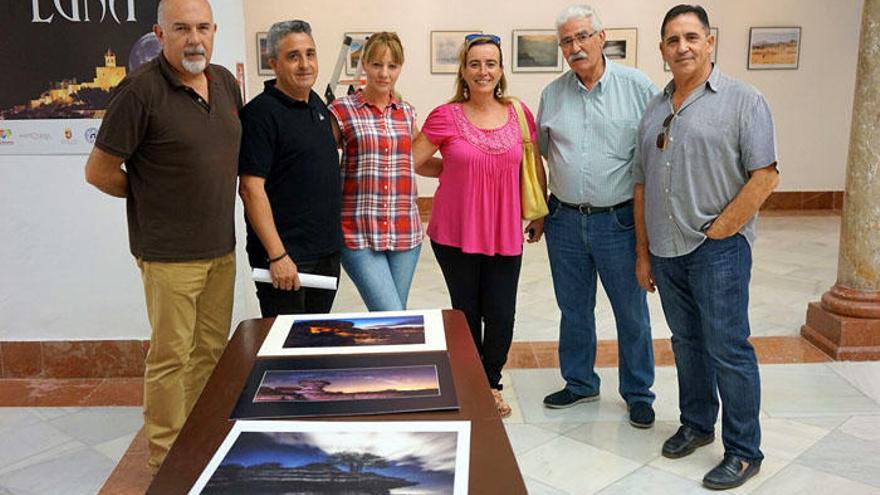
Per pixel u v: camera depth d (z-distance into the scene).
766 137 2.59
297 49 2.65
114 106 2.47
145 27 3.56
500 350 3.37
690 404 3.12
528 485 2.89
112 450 3.18
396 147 3.05
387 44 2.93
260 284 2.87
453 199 3.18
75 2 3.54
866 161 4.13
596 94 3.12
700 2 8.64
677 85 2.78
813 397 3.66
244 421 1.45
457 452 1.32
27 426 3.40
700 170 2.69
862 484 2.86
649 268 3.08
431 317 2.05
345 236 3.05
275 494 1.20
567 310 3.47
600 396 3.72
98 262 3.83
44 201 3.75
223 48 3.69
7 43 3.56
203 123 2.58
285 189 2.78
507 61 8.78
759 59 8.77
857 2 8.67
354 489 1.21
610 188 3.15
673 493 2.83
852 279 4.25
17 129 3.65
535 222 3.45
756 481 2.89
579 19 3.00
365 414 1.47
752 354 2.84
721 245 2.73
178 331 2.73
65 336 3.89
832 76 8.82
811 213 8.87
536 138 3.35
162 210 2.62
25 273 3.82
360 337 1.90
